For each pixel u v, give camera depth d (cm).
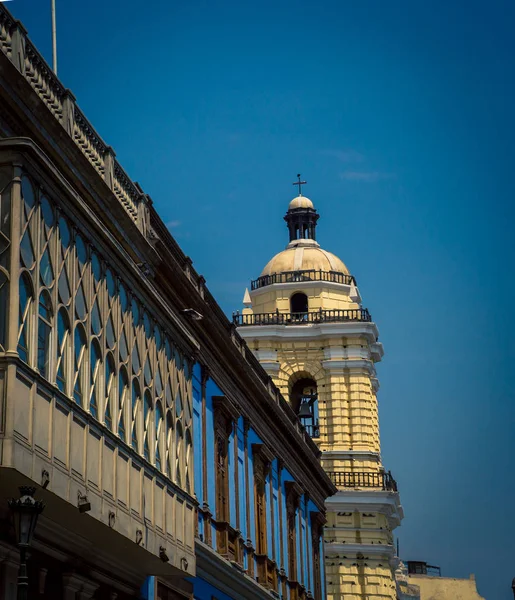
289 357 7906
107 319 2792
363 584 7531
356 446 7750
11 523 2464
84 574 2870
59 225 2544
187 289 3709
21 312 2355
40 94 2622
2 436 2259
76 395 2592
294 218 8588
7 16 2481
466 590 12569
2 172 2373
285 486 5178
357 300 8131
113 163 3034
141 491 2920
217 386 4119
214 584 3944
